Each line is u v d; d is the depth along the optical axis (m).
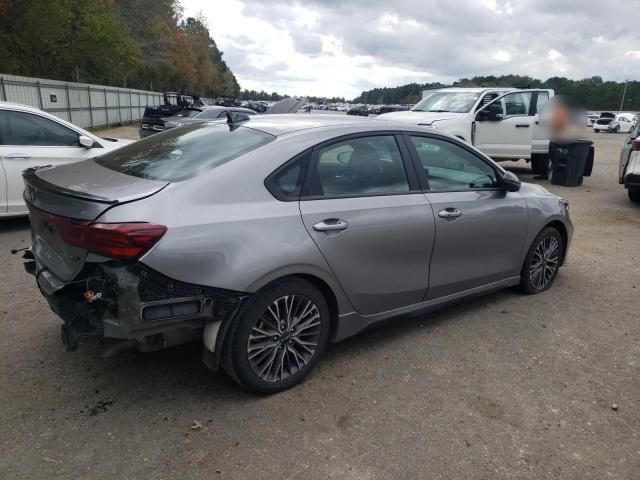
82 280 2.82
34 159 6.63
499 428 3.01
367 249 3.48
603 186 12.21
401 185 3.78
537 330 4.29
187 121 15.32
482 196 4.27
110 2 37.16
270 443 2.80
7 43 26.55
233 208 2.96
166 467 2.60
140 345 2.94
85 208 2.73
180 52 65.12
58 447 2.70
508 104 11.76
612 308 4.81
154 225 2.69
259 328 3.10
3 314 4.21
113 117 34.25
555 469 2.70
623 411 3.22
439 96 12.20
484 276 4.41
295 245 3.10
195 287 2.79
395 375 3.53
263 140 3.31
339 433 2.91
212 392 3.25
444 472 2.64
